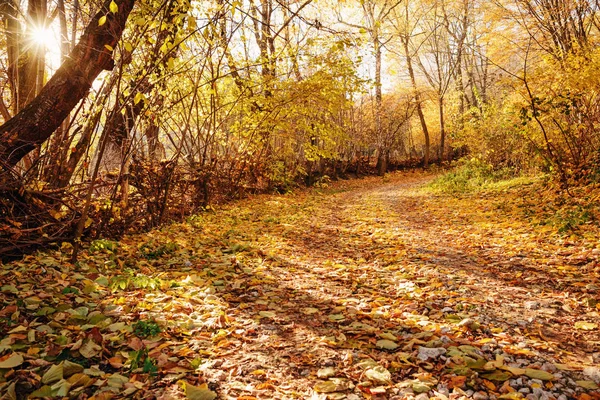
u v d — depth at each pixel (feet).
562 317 11.66
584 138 30.63
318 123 40.52
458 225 26.96
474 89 53.62
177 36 16.83
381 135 103.45
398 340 10.56
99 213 20.43
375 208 39.27
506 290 14.23
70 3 24.79
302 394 8.16
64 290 12.67
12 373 8.15
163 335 10.66
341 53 33.60
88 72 16.60
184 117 31.17
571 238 18.97
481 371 8.74
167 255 19.38
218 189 38.99
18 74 21.89
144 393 8.09
